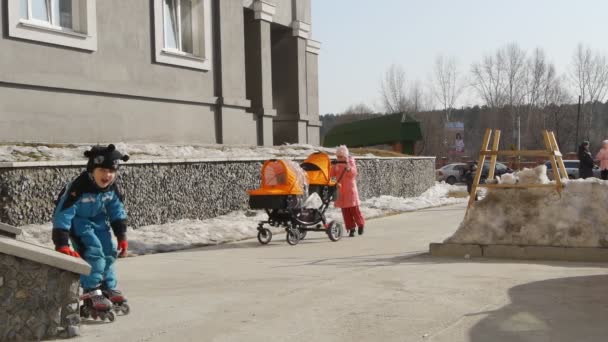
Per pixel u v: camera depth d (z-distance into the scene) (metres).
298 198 11.36
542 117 81.25
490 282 6.89
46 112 13.68
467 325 5.15
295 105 23.59
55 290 5.05
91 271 5.60
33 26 13.21
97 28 14.79
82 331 5.25
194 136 17.75
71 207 5.52
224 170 15.02
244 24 21.27
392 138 35.62
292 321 5.42
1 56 12.75
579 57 82.81
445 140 81.12
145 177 12.78
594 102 83.50
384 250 10.12
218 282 7.38
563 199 8.86
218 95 18.56
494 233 9.02
